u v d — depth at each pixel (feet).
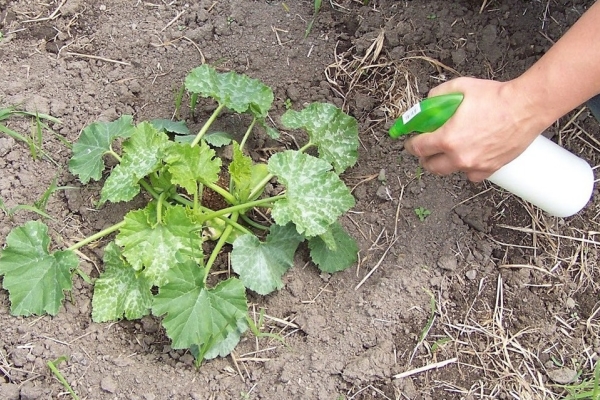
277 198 3.24
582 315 3.43
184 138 3.41
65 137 3.59
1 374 3.12
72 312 3.26
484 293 3.45
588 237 3.56
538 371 3.31
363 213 3.58
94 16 3.88
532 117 2.67
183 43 3.83
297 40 3.86
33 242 3.20
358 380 3.22
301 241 3.37
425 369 3.27
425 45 3.81
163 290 3.04
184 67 3.78
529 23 3.81
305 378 3.21
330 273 3.45
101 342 3.23
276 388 3.19
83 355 3.17
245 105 3.43
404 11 3.86
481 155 2.78
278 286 3.29
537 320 3.41
